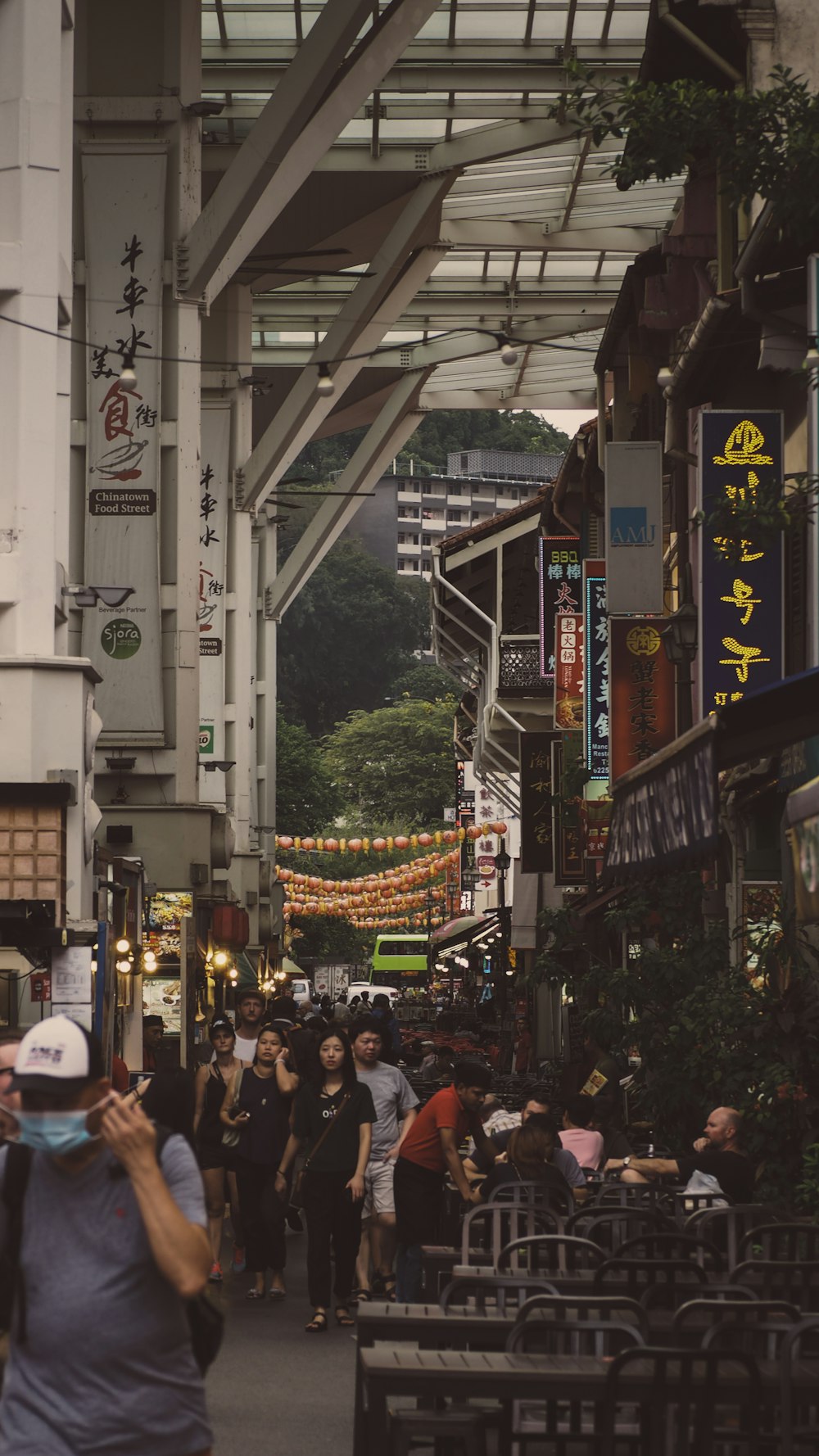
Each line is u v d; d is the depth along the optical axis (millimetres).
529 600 61438
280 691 175000
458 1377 8195
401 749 165125
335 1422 11875
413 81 46969
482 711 63531
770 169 14992
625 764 29984
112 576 36500
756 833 23844
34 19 22469
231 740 50875
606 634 35812
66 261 23297
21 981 19969
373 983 114375
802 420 22188
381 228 55406
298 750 129500
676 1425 8008
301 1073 25484
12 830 20906
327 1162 15914
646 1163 15109
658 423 33312
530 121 49625
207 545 49594
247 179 35969
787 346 20938
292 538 169125
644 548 30375
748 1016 17594
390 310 54938
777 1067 16453
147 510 36531
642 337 33750
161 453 36812
